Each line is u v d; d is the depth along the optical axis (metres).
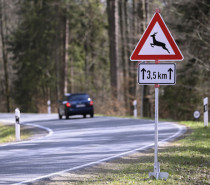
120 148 29.84
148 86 77.56
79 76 142.12
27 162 24.92
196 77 69.50
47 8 130.75
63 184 18.72
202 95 70.31
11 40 139.38
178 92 74.69
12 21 153.12
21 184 18.98
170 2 67.81
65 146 31.80
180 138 34.59
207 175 19.98
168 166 22.11
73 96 65.50
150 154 26.52
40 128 51.12
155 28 19.08
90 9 132.38
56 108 107.56
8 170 22.52
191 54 66.12
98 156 26.42
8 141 39.47
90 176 20.30
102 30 138.50
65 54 127.75
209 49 63.97
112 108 91.12
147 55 19.12
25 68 138.25
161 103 81.38
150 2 77.88
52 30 132.88
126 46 100.31
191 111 74.56
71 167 22.86
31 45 137.62
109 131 42.34
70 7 125.88
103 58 143.38
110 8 92.00
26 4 138.25
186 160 23.70
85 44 142.50
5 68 142.00
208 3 63.31
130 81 98.19
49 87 137.25
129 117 63.75
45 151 29.36
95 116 68.88
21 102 142.50
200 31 62.22
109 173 20.80
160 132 39.94
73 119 63.75
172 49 19.02
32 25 134.62
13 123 67.50
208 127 42.72
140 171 20.89
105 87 142.12
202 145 29.52
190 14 65.00
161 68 19.06
